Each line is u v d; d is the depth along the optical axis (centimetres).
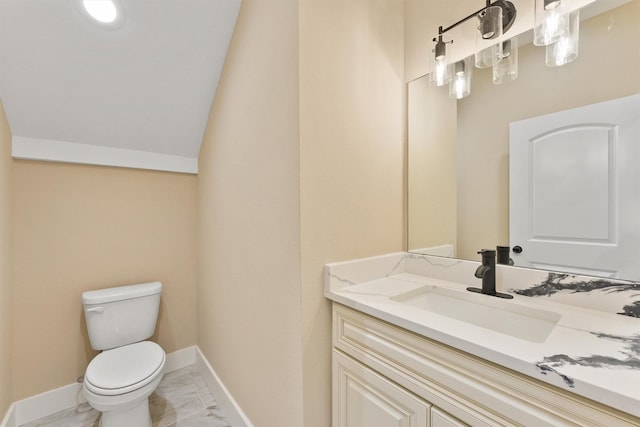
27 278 160
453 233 124
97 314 161
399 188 138
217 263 176
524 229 104
